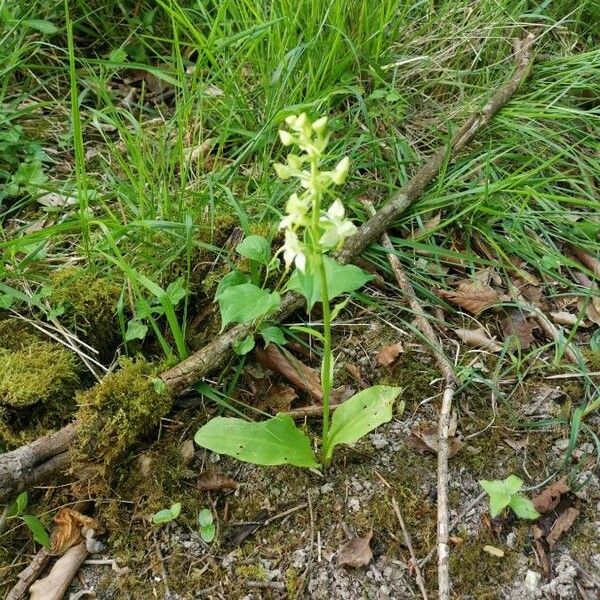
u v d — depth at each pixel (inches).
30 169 31.9
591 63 36.8
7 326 26.9
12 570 22.7
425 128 35.6
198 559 22.8
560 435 25.8
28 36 36.7
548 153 35.0
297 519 23.6
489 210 31.1
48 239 29.2
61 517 23.4
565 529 23.4
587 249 31.9
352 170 33.0
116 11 40.3
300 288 22.7
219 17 31.8
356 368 27.1
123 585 22.3
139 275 25.2
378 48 35.5
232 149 34.2
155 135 34.9
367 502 23.9
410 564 22.6
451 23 38.4
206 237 29.5
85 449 24.0
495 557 22.8
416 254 31.2
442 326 28.9
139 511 23.8
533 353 27.9
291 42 33.9
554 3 41.5
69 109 36.3
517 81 36.4
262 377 26.9
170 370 25.5
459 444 25.2
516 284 30.6
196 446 25.1
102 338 27.6
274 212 30.3
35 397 24.8
